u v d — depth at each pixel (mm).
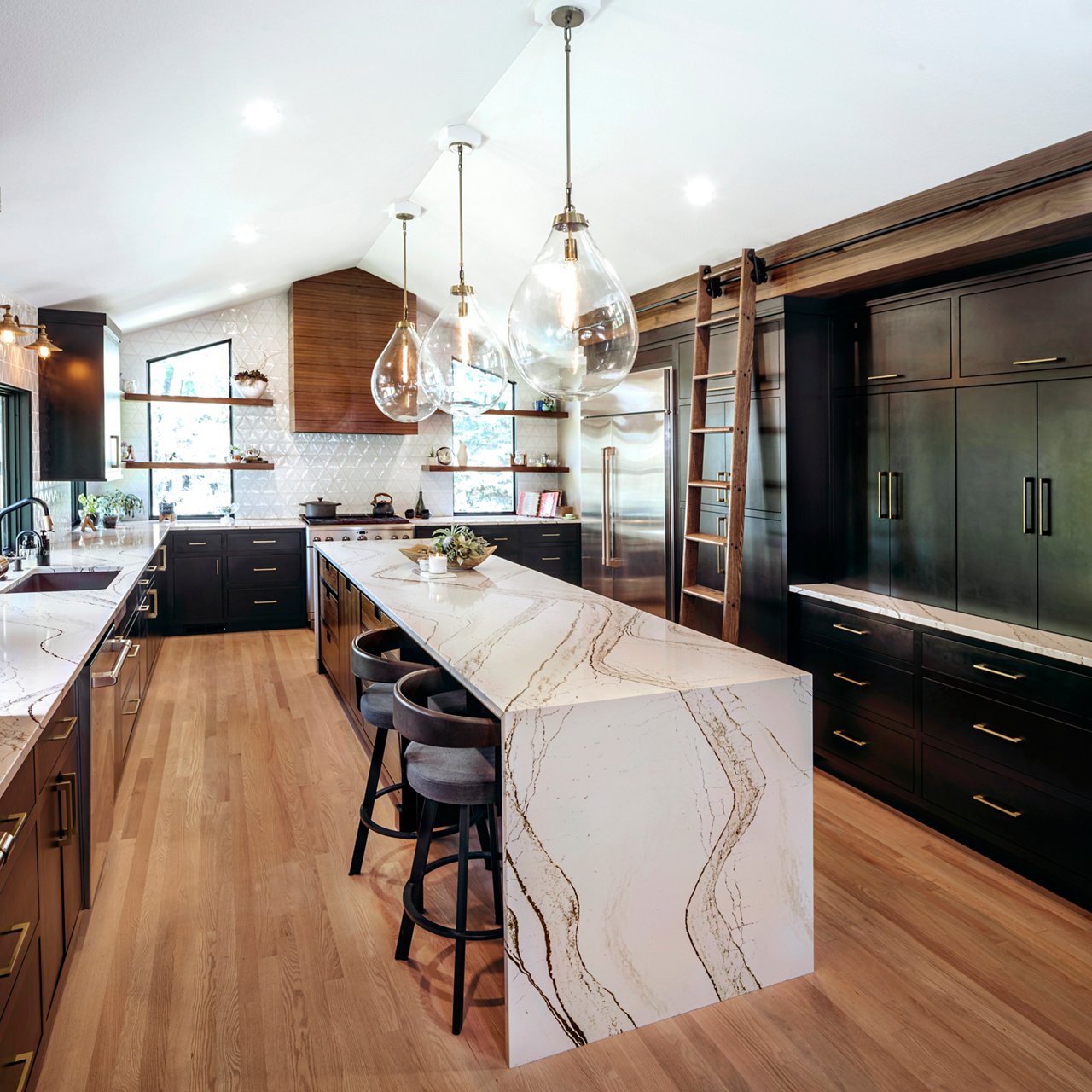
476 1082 1806
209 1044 1906
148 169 2920
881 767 3381
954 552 3275
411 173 4246
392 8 2318
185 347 6730
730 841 2082
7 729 1609
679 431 4879
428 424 7555
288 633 6520
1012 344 2992
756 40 2576
